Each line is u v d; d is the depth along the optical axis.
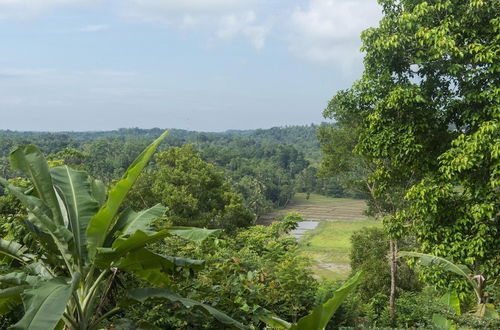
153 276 5.98
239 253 9.69
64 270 6.00
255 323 6.41
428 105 13.16
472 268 12.97
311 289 11.09
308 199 143.38
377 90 13.78
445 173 12.23
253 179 113.00
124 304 5.24
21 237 6.27
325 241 78.69
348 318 12.52
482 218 12.42
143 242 5.09
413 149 13.09
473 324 7.98
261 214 109.50
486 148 11.41
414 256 12.88
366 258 29.66
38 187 5.80
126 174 4.99
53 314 4.07
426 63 13.17
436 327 7.85
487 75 12.14
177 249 8.49
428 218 13.02
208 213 36.50
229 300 6.14
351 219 107.00
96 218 5.21
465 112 12.84
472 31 12.34
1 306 5.27
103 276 5.41
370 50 13.84
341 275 49.81
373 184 26.08
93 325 5.23
